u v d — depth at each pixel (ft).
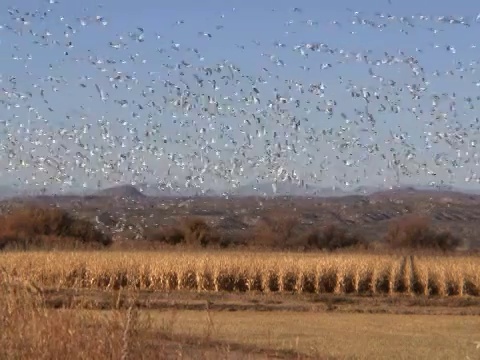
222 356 42.78
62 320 40.14
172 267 134.62
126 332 37.63
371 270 135.64
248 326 92.99
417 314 114.11
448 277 132.46
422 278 133.59
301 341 79.87
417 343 81.15
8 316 40.50
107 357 37.52
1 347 38.99
